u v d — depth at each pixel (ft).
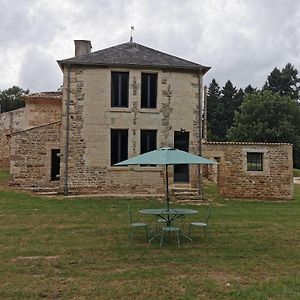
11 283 21.57
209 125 235.61
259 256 28.40
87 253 28.68
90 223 41.55
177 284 21.59
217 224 41.86
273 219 45.75
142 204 56.29
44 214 46.37
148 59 67.10
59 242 32.30
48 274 23.38
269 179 67.15
